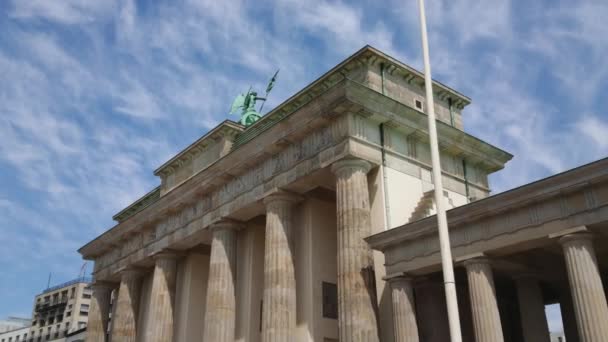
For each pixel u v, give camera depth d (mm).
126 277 61625
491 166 47750
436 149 24016
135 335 60094
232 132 53969
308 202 43594
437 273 32906
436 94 49344
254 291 47062
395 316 31844
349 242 35188
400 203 39031
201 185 49438
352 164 37156
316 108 39156
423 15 26797
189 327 53938
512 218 28188
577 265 25141
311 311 40344
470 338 36375
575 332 36938
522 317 32500
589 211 25422
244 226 48312
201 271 56781
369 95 38469
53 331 143000
